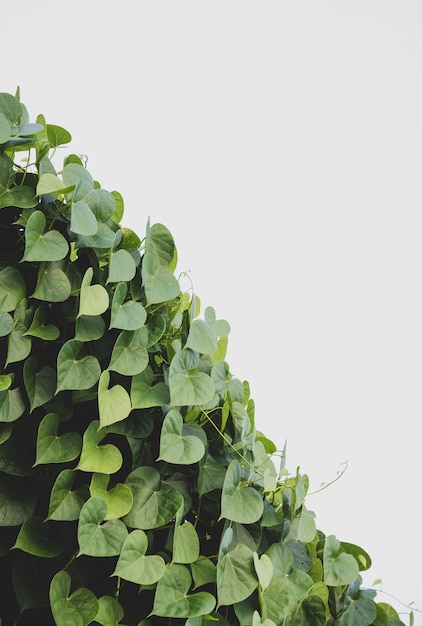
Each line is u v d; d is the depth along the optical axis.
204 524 2.04
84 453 1.89
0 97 1.95
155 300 1.95
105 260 2.02
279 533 2.07
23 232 1.97
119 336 1.91
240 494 1.97
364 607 2.22
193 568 1.95
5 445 1.92
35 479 1.93
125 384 1.96
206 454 2.01
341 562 2.14
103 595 1.93
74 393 1.92
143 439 1.98
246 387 2.23
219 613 2.01
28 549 1.87
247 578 1.93
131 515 1.92
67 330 1.94
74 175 1.95
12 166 1.95
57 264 1.92
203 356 2.11
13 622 1.94
